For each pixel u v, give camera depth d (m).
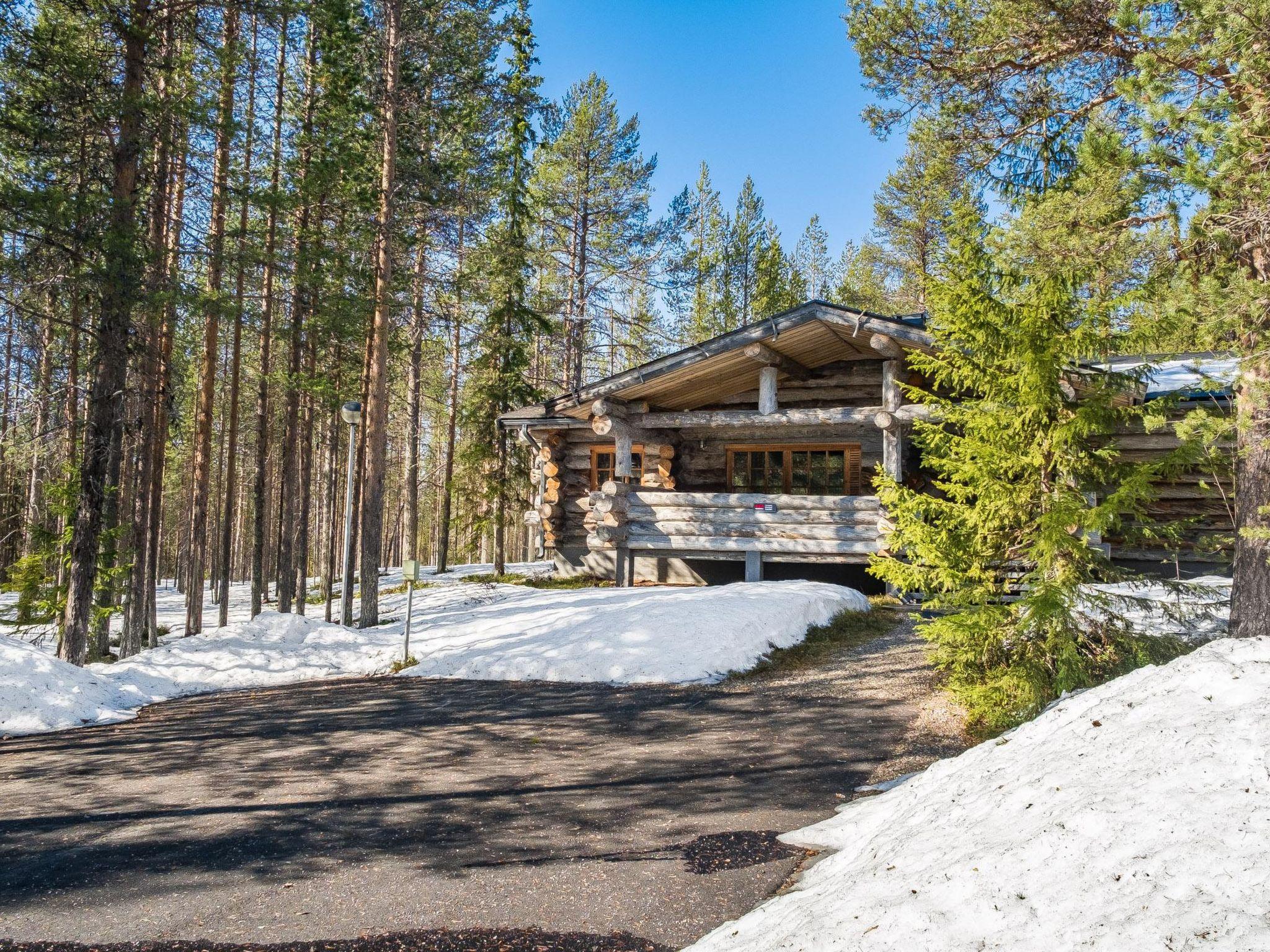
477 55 18.14
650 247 30.83
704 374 15.16
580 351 27.50
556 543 18.34
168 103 10.97
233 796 5.95
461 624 12.12
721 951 3.25
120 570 12.45
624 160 30.64
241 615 19.92
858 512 13.78
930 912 2.83
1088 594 6.98
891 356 13.29
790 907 3.46
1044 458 7.06
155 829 5.31
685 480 17.45
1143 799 2.98
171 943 3.78
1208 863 2.51
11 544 25.56
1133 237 8.32
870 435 15.91
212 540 37.44
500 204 21.88
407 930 3.85
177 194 13.35
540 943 3.70
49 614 13.12
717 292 42.72
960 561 7.14
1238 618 8.21
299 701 9.16
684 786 5.88
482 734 7.41
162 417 14.39
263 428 15.72
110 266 10.49
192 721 8.47
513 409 21.03
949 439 7.45
